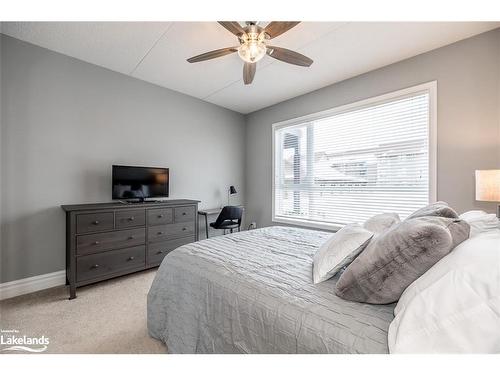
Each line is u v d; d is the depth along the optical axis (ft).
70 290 7.52
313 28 7.00
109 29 7.24
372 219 5.73
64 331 5.88
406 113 8.86
